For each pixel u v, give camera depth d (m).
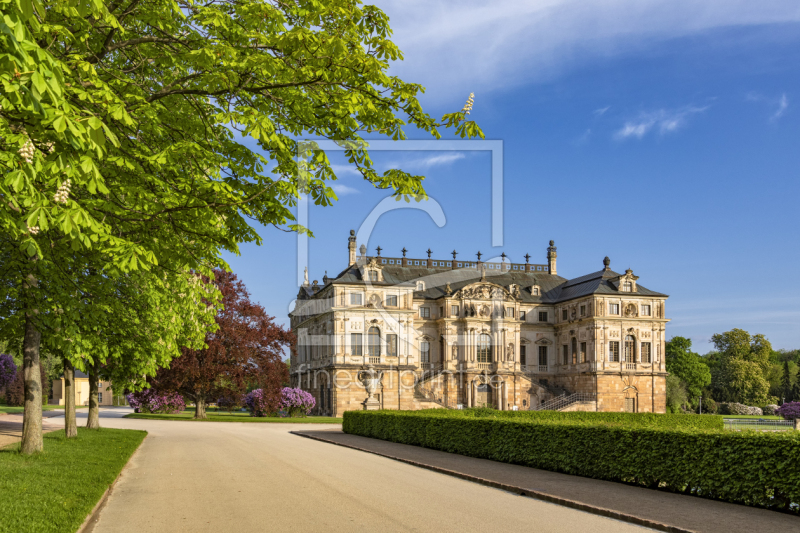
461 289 76.75
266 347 56.88
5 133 8.23
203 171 12.98
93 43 13.07
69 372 27.20
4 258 16.36
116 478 17.19
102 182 8.57
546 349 86.06
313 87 12.28
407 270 80.69
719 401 116.81
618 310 79.19
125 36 13.41
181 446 28.42
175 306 24.50
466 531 10.86
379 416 34.78
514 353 76.94
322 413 74.31
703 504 13.46
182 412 75.00
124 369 29.70
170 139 13.95
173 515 12.33
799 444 12.45
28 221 8.23
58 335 15.73
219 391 55.81
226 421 53.34
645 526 11.53
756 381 111.00
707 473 14.33
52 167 8.20
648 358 79.62
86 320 17.34
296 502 13.72
